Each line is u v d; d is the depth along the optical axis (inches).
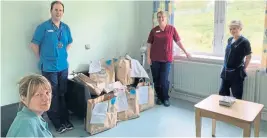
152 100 143.9
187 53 147.9
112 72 135.2
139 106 136.0
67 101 129.8
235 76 119.0
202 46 150.8
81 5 136.3
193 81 149.3
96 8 144.1
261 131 111.1
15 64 115.0
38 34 111.5
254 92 123.9
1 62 110.3
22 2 113.7
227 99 93.0
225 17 136.6
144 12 168.1
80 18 136.7
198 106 90.3
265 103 122.2
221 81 132.3
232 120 81.1
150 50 149.2
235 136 106.7
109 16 151.9
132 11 166.4
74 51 136.3
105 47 152.3
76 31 135.9
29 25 117.6
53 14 112.9
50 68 113.8
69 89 126.2
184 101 155.5
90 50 144.2
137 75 140.6
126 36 164.7
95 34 145.7
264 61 116.7
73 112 126.5
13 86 115.6
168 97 151.1
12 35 112.3
